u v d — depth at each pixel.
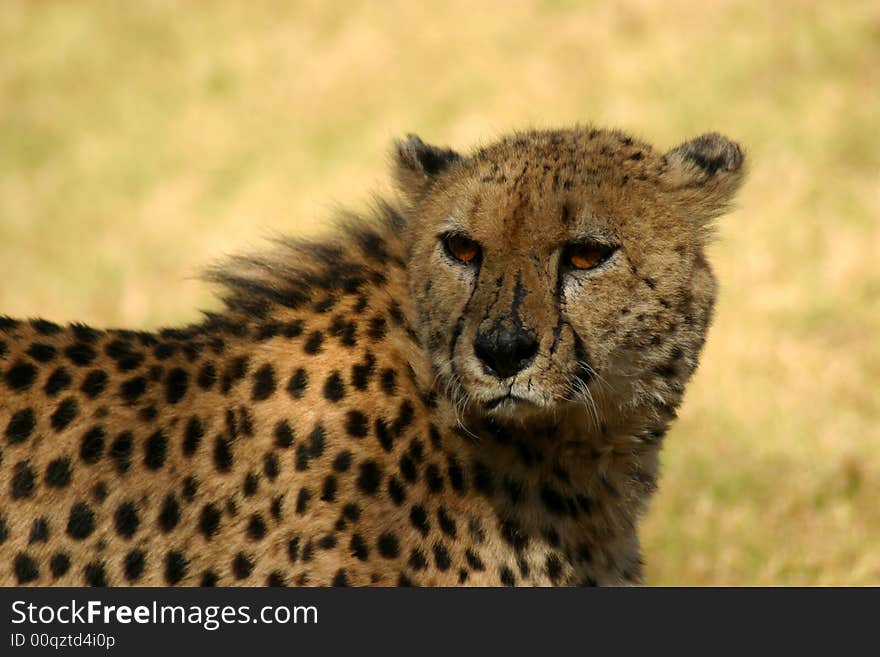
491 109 27.17
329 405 9.45
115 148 28.41
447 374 9.41
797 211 22.09
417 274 9.68
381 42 30.69
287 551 9.27
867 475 15.20
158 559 9.29
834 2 28.77
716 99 26.20
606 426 9.59
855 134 24.38
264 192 25.39
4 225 25.20
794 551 13.95
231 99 29.83
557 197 9.14
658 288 9.32
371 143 26.64
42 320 9.99
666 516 14.67
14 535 9.26
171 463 9.39
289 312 9.84
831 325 18.97
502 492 9.56
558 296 9.15
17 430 9.38
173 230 24.36
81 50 32.88
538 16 30.69
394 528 9.34
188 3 34.31
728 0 29.47
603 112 26.38
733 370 17.75
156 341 9.92
